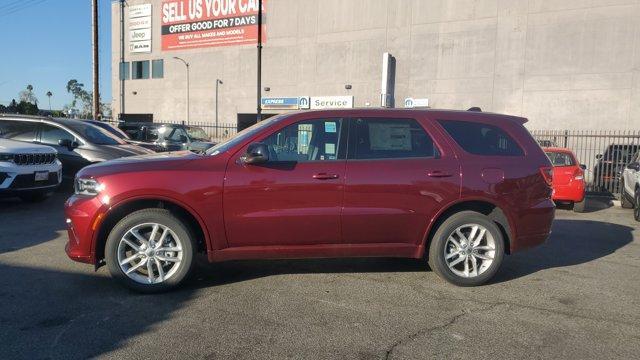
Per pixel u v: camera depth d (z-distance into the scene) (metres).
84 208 4.78
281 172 4.91
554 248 7.21
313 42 35.94
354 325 4.16
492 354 3.69
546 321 4.33
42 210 9.30
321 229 4.99
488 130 5.43
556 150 11.74
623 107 26.59
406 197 5.05
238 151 4.98
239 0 38.84
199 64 41.31
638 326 4.26
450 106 31.20
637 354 3.73
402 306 4.62
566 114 27.95
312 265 5.92
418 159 5.15
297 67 36.72
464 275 5.23
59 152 11.12
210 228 4.85
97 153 10.97
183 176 4.80
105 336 3.88
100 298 4.70
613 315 4.51
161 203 4.96
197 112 41.62
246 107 39.31
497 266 5.25
